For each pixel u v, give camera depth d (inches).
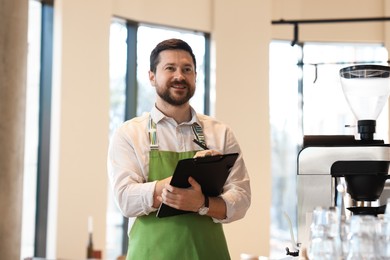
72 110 292.4
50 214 289.3
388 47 365.7
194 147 130.6
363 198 134.1
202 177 119.1
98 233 296.0
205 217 127.0
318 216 95.3
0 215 140.5
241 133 342.6
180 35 343.3
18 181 143.5
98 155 299.3
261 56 348.5
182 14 338.3
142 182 127.7
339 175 133.1
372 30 370.0
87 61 297.7
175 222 125.1
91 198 295.4
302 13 369.4
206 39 348.5
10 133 140.9
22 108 143.4
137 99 331.0
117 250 319.0
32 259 226.7
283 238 382.3
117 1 317.1
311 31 367.9
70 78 292.4
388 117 353.7
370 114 136.6
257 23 348.8
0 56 138.9
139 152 128.4
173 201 118.7
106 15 303.9
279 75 368.5
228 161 121.2
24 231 292.7
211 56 344.2
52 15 294.2
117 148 129.3
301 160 133.8
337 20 299.0
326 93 314.3
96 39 300.4
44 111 294.4
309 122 318.3
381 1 370.9
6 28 139.3
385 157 131.9
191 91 129.1
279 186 377.7
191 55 130.3
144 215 127.0
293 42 306.2
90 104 297.7
